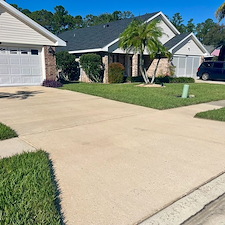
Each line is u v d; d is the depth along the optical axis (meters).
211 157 3.65
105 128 5.20
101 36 18.11
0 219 2.05
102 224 2.13
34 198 2.36
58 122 5.68
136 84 14.79
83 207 2.36
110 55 16.77
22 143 4.20
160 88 12.70
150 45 12.77
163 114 6.73
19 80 12.93
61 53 16.88
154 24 12.82
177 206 2.41
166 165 3.35
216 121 5.98
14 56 12.51
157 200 2.50
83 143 4.23
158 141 4.37
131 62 19.98
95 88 12.20
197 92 11.54
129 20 19.80
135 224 2.14
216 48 38.31
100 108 7.46
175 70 20.28
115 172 3.12
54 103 8.26
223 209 2.40
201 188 2.75
